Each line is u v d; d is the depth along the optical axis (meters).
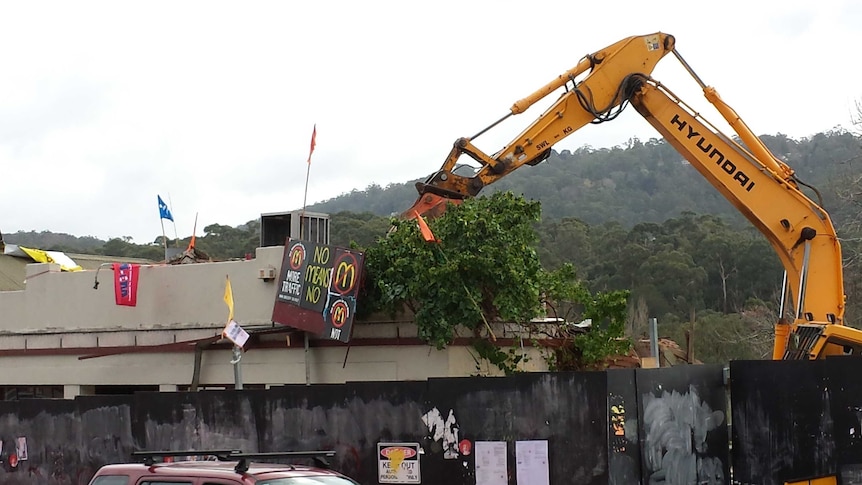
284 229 21.00
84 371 21.89
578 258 70.06
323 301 18.00
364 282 17.91
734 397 14.84
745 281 61.47
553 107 18.66
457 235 17.25
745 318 46.91
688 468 14.50
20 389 23.66
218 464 9.28
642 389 14.01
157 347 20.48
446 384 14.66
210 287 20.33
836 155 105.56
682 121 18.56
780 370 14.56
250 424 15.99
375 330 18.39
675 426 14.41
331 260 18.05
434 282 16.86
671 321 54.50
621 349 19.44
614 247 69.31
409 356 18.06
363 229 57.25
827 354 17.22
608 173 136.38
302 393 15.60
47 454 18.06
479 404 14.45
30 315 23.05
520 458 14.16
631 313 50.94
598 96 18.55
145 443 16.92
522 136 18.58
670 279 60.66
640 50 18.66
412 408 14.84
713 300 61.19
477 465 14.40
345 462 15.23
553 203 123.62
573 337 20.27
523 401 14.23
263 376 19.53
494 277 17.03
